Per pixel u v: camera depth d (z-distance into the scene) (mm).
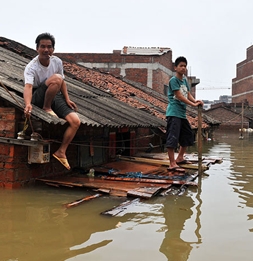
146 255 2758
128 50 22703
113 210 3871
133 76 21312
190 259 2707
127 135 8477
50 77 4680
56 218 3605
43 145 4758
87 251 2801
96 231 3258
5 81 5297
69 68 12703
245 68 43219
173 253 2805
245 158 9133
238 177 6164
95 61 21453
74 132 4613
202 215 3836
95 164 6734
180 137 6750
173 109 6234
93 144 6629
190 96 6492
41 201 4215
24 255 2691
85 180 5227
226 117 32062
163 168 6625
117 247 2896
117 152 8141
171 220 3633
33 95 4891
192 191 4973
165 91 22719
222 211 3996
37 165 5035
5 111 4664
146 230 3320
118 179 5344
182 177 5676
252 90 40906
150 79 21078
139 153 8852
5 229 3254
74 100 6758
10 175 4645
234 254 2816
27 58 9992
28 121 4660
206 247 2947
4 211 3797
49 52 4695
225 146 13242
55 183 4914
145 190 4637
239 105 35219
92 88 9820
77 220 3559
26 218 3578
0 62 7039
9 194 4453
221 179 5949
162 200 4426
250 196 4730
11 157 4617
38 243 2941
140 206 4133
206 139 16469
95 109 6609
